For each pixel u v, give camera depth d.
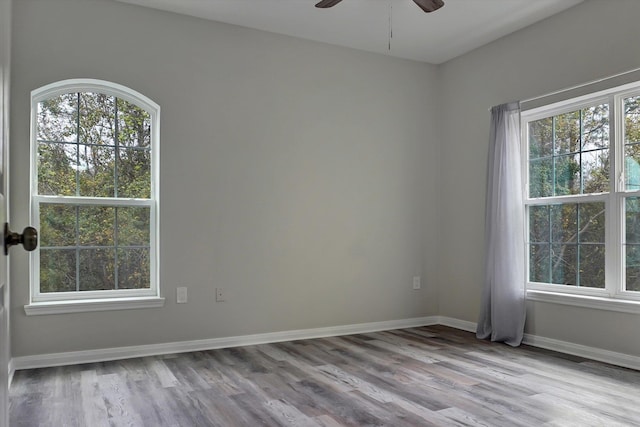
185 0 3.79
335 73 4.68
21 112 3.48
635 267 3.57
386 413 2.64
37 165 3.67
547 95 4.07
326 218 4.61
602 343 3.66
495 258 4.32
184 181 4.01
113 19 3.79
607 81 3.64
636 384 3.12
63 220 3.73
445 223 5.12
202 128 4.09
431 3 3.12
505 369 3.46
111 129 3.91
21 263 3.46
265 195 4.33
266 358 3.76
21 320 3.46
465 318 4.89
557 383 3.14
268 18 4.11
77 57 3.67
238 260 4.21
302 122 4.51
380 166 4.91
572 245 3.99
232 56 4.22
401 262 5.01
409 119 5.08
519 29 4.32
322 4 3.22
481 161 4.71
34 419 2.58
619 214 3.66
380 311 4.88
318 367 3.51
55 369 3.46
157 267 3.97
